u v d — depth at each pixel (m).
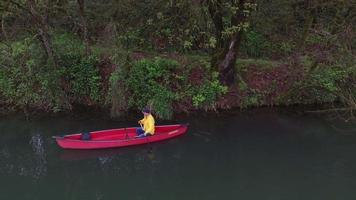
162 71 18.36
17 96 18.72
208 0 16.73
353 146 15.95
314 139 16.48
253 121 17.97
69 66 18.62
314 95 19.41
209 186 13.46
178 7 18.88
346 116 18.52
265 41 22.20
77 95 18.88
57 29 20.41
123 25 21.03
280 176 13.91
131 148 15.95
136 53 19.89
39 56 18.14
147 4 20.73
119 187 13.49
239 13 16.84
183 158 15.21
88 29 20.61
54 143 16.31
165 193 13.12
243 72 19.52
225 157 15.20
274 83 19.33
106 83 18.59
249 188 13.24
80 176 14.13
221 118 18.11
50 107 18.44
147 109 16.20
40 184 13.59
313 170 14.22
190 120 17.86
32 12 17.16
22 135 16.84
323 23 18.42
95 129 16.98
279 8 21.56
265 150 15.68
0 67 18.94
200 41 20.47
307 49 19.11
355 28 17.47
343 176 13.81
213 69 18.84
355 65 17.59
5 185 13.48
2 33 19.30
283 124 17.73
